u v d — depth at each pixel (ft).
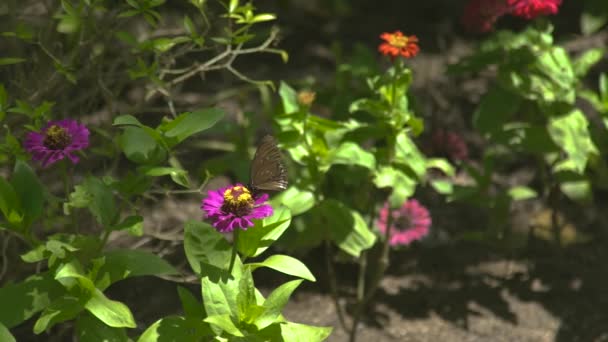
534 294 17.24
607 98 17.19
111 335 10.62
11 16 14.89
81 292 10.47
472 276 17.72
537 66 16.42
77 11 12.50
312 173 14.40
